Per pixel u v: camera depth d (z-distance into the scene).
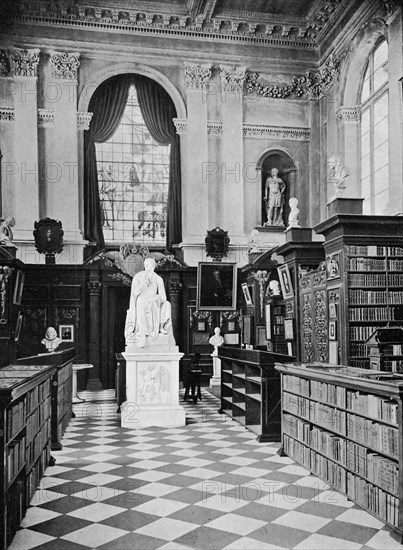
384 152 15.80
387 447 5.15
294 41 18.72
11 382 4.99
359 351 9.82
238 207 18.17
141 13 17.50
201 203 17.98
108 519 5.47
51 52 17.30
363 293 9.92
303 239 12.59
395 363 8.20
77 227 17.16
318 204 18.67
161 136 18.33
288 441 7.80
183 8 17.67
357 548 4.71
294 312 12.50
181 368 17.14
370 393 5.60
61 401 9.36
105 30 17.72
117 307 17.66
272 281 15.02
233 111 18.34
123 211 18.52
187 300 17.47
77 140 17.41
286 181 18.94
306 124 18.81
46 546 4.83
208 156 18.19
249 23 18.05
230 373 11.44
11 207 16.78
